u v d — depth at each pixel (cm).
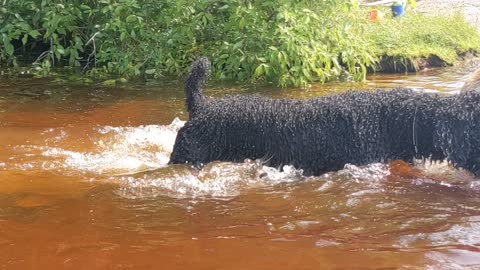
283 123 429
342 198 386
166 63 837
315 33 813
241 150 435
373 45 878
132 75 822
